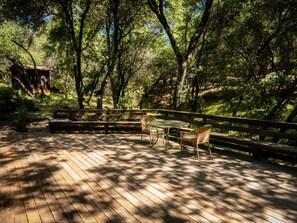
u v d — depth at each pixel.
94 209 3.78
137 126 10.12
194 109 16.52
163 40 25.89
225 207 3.90
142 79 27.20
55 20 18.64
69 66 25.17
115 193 4.33
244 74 13.50
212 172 5.50
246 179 5.11
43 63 40.19
